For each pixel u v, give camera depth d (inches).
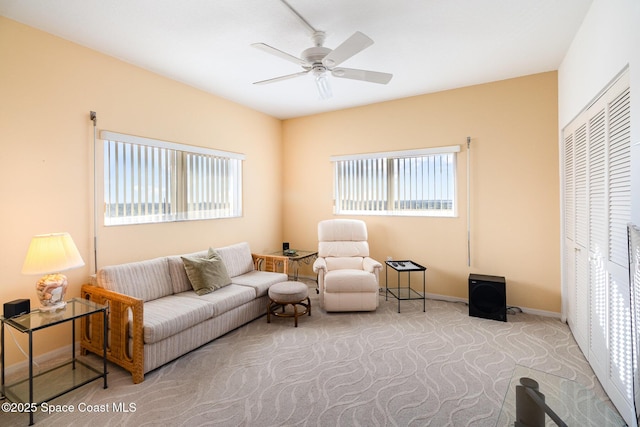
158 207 135.7
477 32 103.7
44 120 100.7
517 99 142.3
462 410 76.7
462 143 154.9
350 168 189.8
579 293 108.9
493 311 134.1
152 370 93.9
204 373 93.2
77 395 82.6
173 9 90.4
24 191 96.7
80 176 109.5
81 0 85.5
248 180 183.8
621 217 74.4
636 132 63.9
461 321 133.0
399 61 125.4
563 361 99.3
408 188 171.6
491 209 149.2
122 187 122.4
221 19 95.4
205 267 126.3
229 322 119.7
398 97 168.9
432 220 164.1
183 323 99.4
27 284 97.4
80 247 109.7
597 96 87.5
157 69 130.7
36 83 98.8
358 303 142.3
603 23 81.5
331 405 78.6
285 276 150.3
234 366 97.1
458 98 155.2
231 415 75.0
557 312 136.3
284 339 116.2
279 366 97.0
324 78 105.9
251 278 144.7
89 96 111.7
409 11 91.7
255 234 188.9
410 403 79.4
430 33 104.0
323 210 198.5
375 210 181.9
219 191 165.6
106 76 116.6
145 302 111.4
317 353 105.3
